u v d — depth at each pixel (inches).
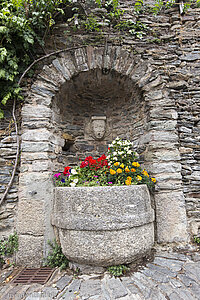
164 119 95.3
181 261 75.3
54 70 95.7
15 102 92.1
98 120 128.5
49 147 90.1
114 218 66.9
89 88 117.6
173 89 100.1
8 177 87.6
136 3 101.0
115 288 59.8
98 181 81.7
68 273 72.0
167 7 107.4
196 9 107.6
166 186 89.4
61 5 97.0
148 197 78.9
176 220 87.5
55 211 77.3
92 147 130.2
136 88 103.3
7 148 89.4
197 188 93.6
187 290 57.9
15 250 80.3
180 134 96.9
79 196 69.3
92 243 66.6
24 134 88.4
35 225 81.6
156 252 83.8
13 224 85.0
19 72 93.5
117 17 102.0
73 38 99.8
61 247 74.9
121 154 91.8
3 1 86.4
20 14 87.3
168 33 105.6
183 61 103.1
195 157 96.0
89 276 68.4
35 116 90.7
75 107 129.3
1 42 86.6
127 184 76.3
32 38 90.1
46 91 93.7
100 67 98.7
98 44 100.0
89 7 101.4
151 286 60.5
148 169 96.0
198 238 87.9
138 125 111.9
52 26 98.6
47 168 86.8
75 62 97.9
